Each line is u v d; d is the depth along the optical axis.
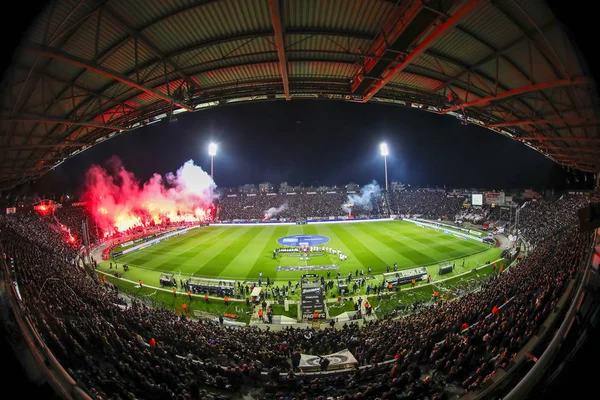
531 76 13.61
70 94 16.59
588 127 19.08
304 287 25.53
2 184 34.97
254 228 65.81
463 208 70.06
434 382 9.73
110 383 8.77
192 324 19.92
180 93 18.48
